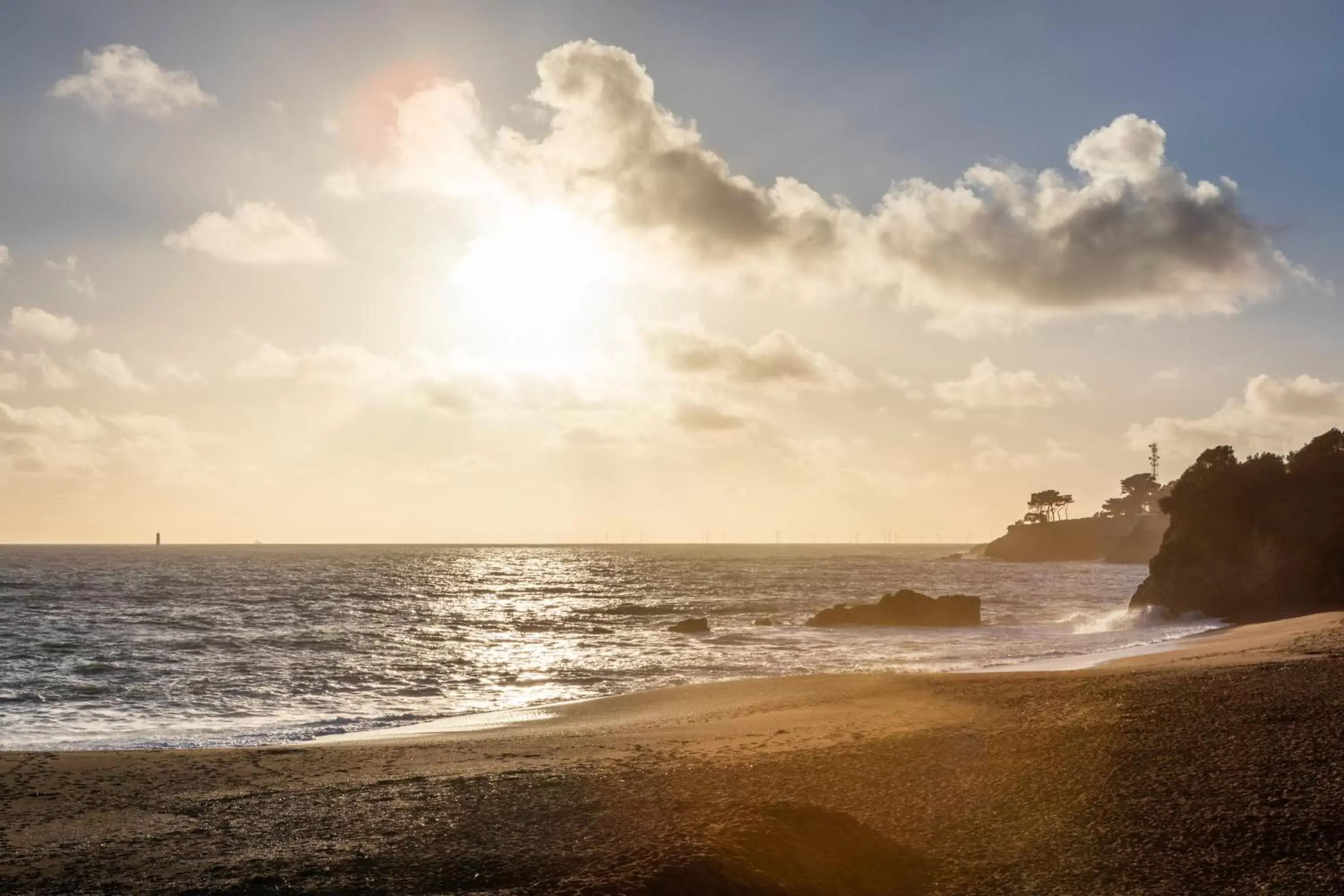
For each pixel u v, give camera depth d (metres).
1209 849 12.12
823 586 133.62
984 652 50.47
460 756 22.39
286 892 12.14
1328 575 63.75
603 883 10.40
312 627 67.38
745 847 11.38
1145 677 28.84
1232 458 72.12
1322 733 18.30
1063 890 11.10
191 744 26.94
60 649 51.16
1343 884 10.62
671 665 47.12
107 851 14.54
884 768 18.31
